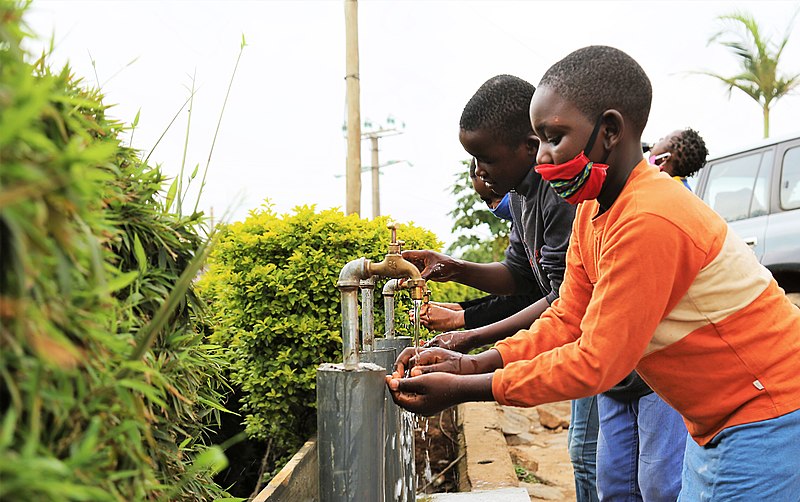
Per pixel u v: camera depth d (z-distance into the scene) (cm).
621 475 243
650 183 155
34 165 70
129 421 93
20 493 67
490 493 320
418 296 168
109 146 75
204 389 162
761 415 153
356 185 743
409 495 252
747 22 1295
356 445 142
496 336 218
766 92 1317
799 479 152
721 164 589
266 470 373
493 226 1042
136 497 99
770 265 516
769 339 154
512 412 629
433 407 152
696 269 150
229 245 350
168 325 135
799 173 514
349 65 746
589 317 150
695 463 170
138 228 130
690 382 160
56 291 81
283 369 342
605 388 149
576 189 159
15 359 73
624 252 147
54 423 83
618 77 153
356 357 148
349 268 151
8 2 79
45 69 106
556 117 154
